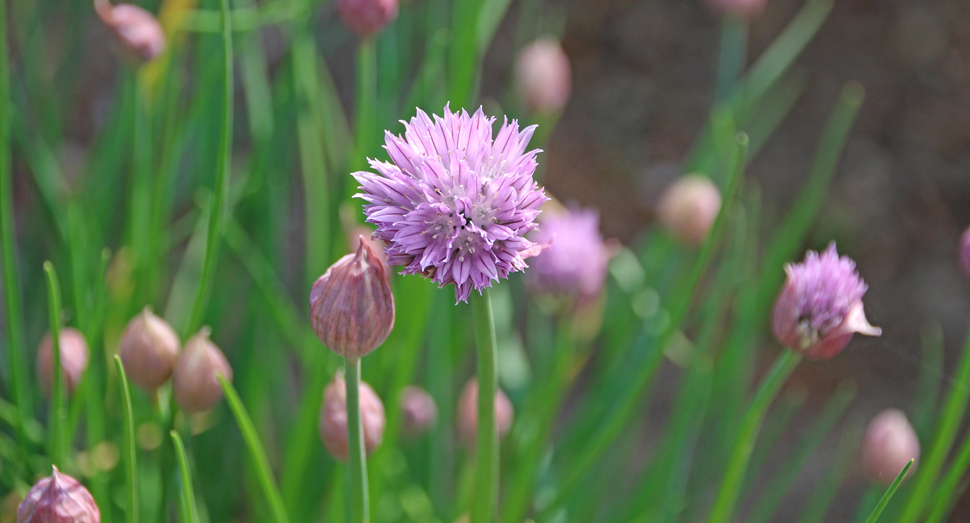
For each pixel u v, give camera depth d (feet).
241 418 1.66
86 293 1.88
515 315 2.51
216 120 2.07
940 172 3.49
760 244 3.31
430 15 2.15
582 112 3.86
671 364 3.29
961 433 2.76
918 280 3.27
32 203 2.14
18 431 1.81
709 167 2.22
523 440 1.95
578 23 4.06
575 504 2.04
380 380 1.90
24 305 2.11
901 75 3.71
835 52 3.80
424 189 1.54
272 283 2.05
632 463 2.90
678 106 3.86
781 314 1.67
